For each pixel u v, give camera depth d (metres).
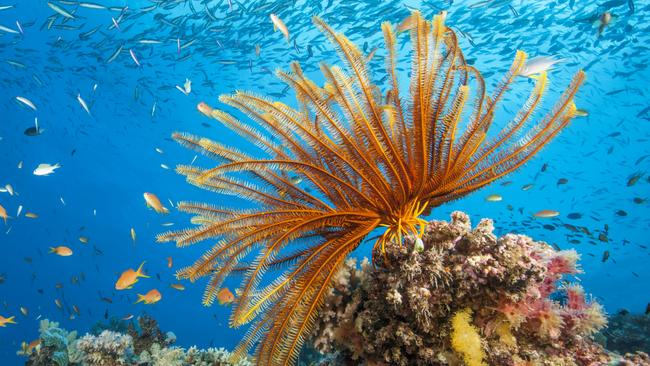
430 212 0.37
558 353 0.29
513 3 2.22
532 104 0.33
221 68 2.89
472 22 1.82
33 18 3.02
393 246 0.32
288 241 0.32
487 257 0.29
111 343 0.62
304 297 0.30
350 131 0.33
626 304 3.46
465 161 0.33
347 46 0.31
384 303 0.32
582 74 0.31
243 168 0.29
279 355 0.29
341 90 0.31
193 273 0.31
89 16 3.03
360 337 0.33
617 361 0.29
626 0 1.47
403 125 0.32
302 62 2.40
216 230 0.32
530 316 0.30
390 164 0.31
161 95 3.76
